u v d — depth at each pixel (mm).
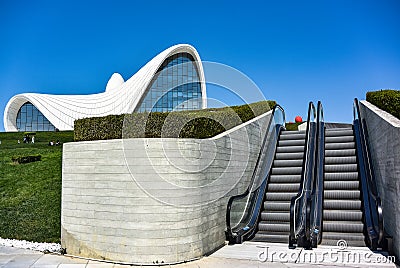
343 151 11078
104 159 6902
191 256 6672
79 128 8281
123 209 6629
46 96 49250
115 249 6629
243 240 8094
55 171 12922
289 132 13188
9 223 9242
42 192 10984
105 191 6824
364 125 11133
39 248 7660
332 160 10805
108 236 6715
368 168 8930
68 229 7254
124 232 6578
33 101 49188
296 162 10953
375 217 7602
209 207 7359
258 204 9133
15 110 53375
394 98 9430
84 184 7074
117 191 6711
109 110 42094
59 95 49625
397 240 6586
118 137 7598
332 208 8930
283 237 8070
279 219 8844
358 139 11188
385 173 7863
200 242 6902
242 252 7160
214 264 6414
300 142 12109
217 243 7664
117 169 6758
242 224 8656
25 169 13422
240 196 8469
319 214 8117
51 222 9125
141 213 6520
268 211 9234
